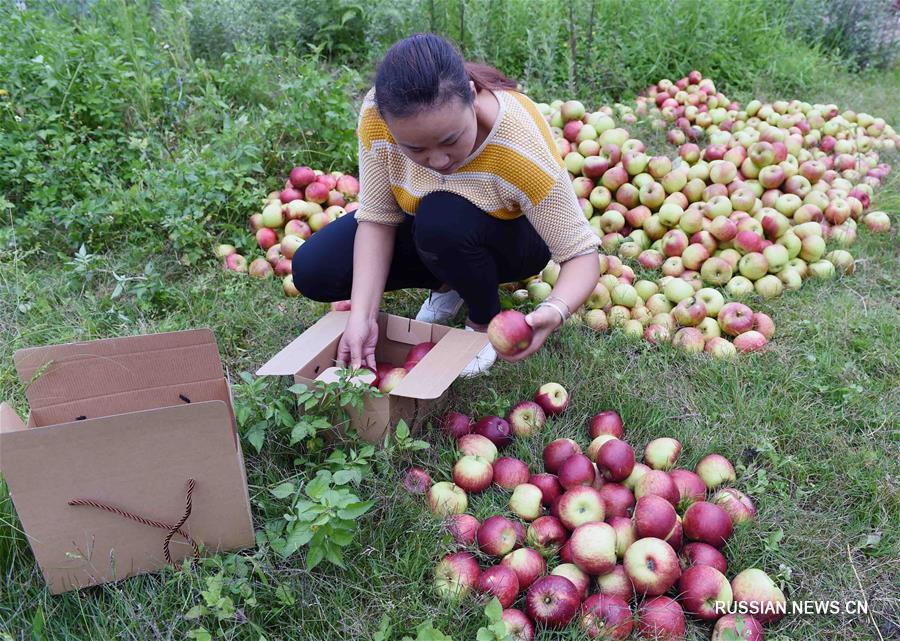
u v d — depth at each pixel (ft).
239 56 16.76
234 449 5.85
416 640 5.65
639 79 20.16
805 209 12.51
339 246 8.97
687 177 13.03
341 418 7.50
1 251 11.34
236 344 10.02
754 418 8.60
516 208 8.02
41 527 5.73
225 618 5.85
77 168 12.80
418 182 7.93
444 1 19.92
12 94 13.47
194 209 11.88
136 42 15.76
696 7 21.08
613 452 7.30
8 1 15.92
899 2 25.26
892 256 12.53
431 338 8.67
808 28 24.59
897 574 6.77
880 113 19.85
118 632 5.91
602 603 6.10
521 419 8.38
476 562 6.59
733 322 10.23
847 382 9.23
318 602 6.17
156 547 6.19
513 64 19.75
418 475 7.39
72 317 10.32
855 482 7.72
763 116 17.89
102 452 5.54
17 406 8.36
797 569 6.77
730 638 5.82
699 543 6.67
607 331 10.47
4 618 6.02
